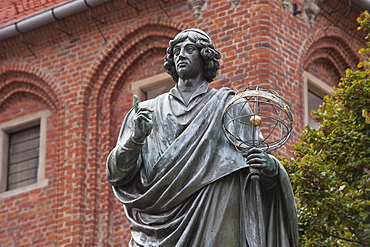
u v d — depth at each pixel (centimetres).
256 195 1138
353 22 3769
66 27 3831
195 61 1203
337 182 2169
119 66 3772
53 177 3803
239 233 1135
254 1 3494
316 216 2119
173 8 3638
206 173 1141
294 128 3428
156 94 3741
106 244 3653
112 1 3709
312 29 3650
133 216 1154
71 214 3706
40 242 3744
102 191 3734
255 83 3412
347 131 2225
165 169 1145
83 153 3775
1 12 4062
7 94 3962
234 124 1176
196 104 1186
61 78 3856
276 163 1143
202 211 1131
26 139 3925
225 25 3516
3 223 3838
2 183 3894
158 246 1122
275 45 3475
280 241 1136
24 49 3922
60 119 3841
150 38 3709
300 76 3559
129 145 1145
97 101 3797
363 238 2106
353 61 3775
